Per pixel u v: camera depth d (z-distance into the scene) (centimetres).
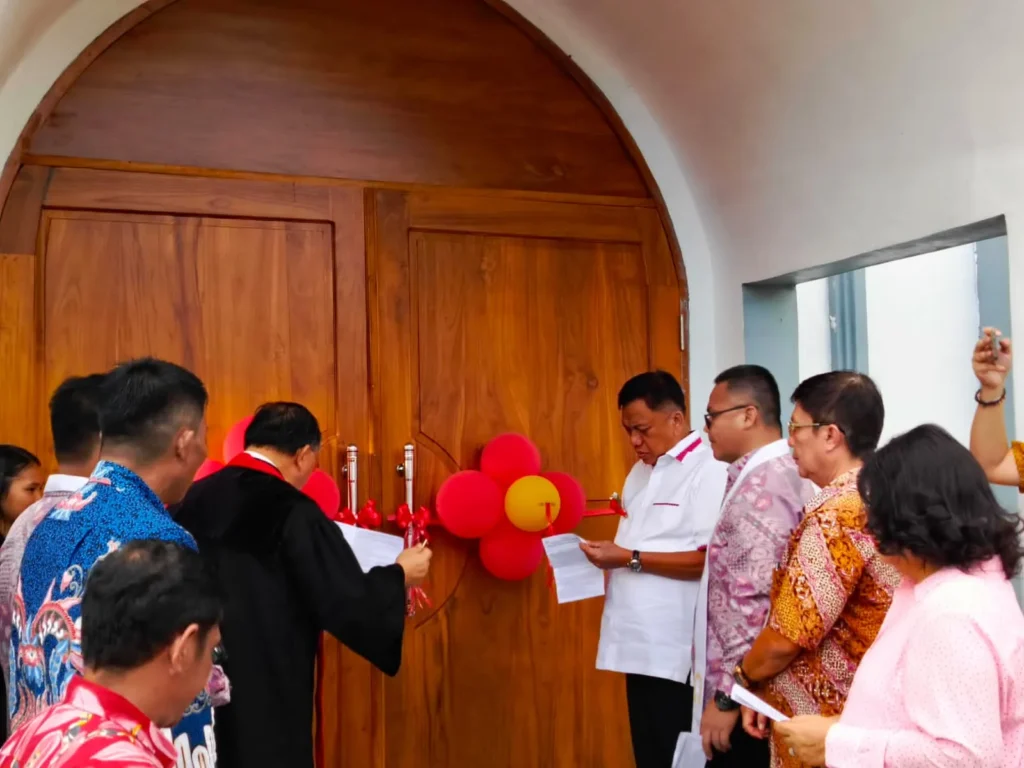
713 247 343
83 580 141
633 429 264
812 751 147
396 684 294
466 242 310
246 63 287
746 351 330
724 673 206
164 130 278
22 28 244
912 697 133
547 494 274
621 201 332
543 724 310
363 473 291
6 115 258
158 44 279
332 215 292
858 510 170
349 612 199
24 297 259
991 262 419
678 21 298
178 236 278
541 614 312
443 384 304
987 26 221
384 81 303
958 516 134
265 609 197
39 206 263
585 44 328
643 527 264
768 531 206
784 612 174
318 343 289
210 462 258
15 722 150
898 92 253
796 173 298
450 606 301
